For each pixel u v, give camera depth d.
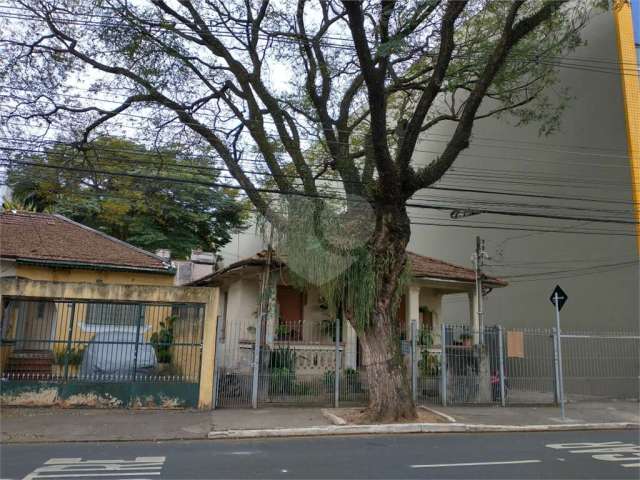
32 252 16.67
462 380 15.43
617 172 19.36
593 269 20.17
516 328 23.47
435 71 11.48
